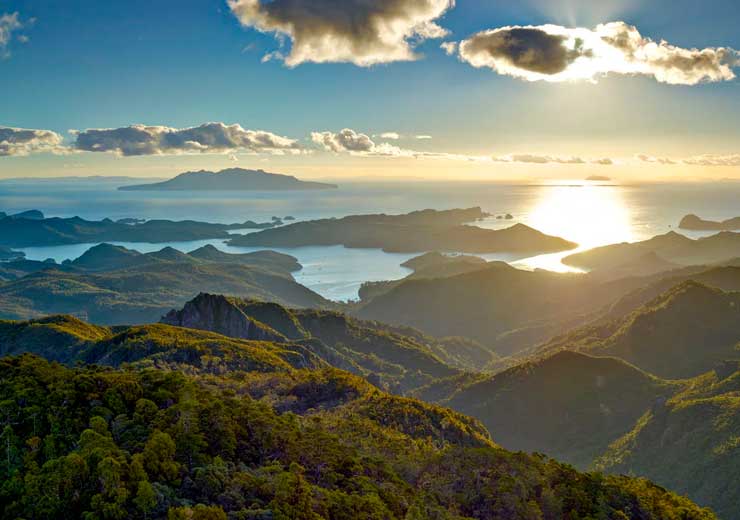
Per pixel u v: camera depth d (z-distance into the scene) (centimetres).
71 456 4744
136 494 4619
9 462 5062
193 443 5569
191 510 4422
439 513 5906
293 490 5072
